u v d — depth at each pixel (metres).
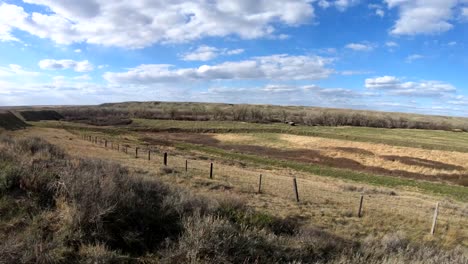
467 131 102.62
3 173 6.89
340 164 48.94
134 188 7.98
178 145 58.94
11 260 4.66
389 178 39.75
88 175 7.32
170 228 6.79
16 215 5.91
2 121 59.75
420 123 110.69
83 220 5.79
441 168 47.16
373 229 12.35
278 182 22.75
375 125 103.62
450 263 7.19
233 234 6.44
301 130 83.62
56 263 4.84
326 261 6.88
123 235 5.98
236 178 22.06
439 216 16.81
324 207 15.16
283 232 8.75
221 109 138.75
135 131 84.00
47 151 12.69
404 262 7.04
